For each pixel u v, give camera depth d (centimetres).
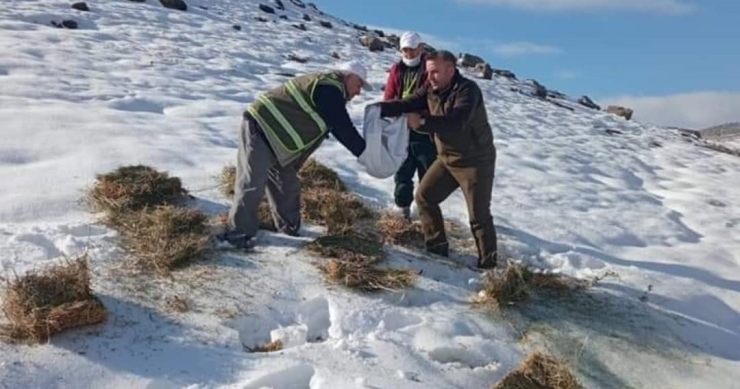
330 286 507
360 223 621
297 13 2516
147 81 1065
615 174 1105
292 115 531
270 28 1986
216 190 649
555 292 562
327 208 611
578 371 473
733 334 558
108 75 1058
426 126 532
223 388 391
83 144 714
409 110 557
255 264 522
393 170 552
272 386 403
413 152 631
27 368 385
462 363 461
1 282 449
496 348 475
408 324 489
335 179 701
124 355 408
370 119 547
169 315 451
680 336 535
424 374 430
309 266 528
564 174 1019
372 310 488
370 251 560
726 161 1497
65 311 409
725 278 661
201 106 975
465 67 2227
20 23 1286
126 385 387
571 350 493
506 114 1555
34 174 625
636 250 711
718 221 882
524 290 541
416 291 521
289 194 568
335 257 543
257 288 493
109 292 462
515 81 2252
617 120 1958
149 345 420
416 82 620
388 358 438
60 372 387
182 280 490
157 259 506
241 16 2070
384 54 2073
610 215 820
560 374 443
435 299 522
